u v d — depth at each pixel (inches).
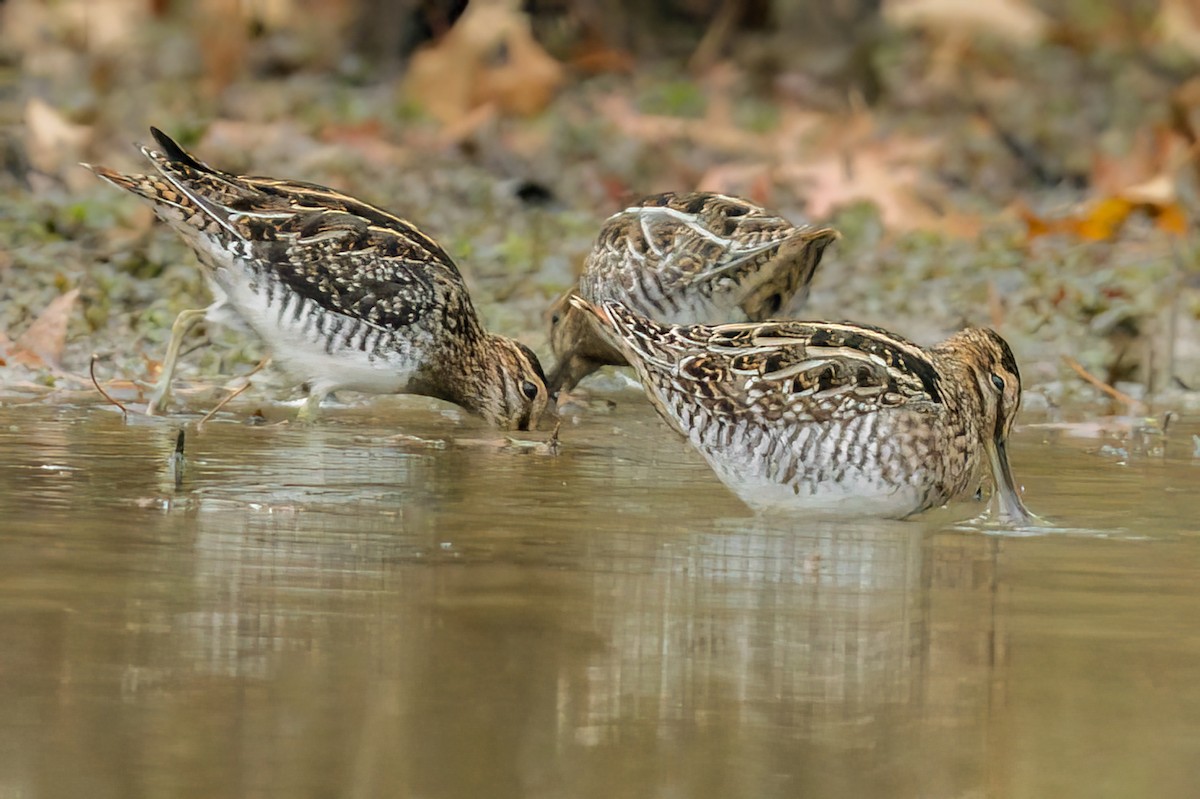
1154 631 297.4
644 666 271.9
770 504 404.8
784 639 289.1
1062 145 990.4
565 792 221.8
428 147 940.0
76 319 608.7
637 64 1184.2
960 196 914.7
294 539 346.9
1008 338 658.8
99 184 818.2
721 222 560.4
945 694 262.5
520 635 285.9
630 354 413.4
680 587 320.5
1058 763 235.8
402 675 263.3
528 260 730.8
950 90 1079.0
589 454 471.8
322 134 948.6
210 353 587.5
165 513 366.0
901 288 721.6
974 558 352.2
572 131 966.4
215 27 1055.0
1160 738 245.6
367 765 227.8
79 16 1107.3
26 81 1018.7
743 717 250.8
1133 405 574.9
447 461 450.6
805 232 537.3
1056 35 1127.0
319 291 507.8
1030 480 442.0
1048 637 293.3
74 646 270.4
